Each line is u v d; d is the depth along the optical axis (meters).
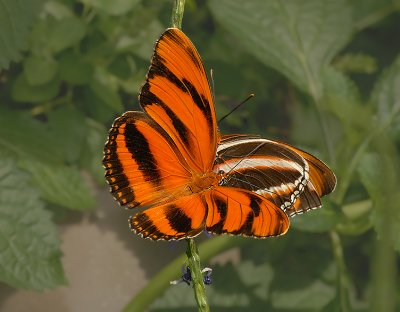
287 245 1.01
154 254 1.01
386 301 0.75
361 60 1.03
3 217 0.90
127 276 1.00
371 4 1.11
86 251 1.00
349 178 0.93
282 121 1.07
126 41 0.98
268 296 0.98
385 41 1.16
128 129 0.79
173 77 0.80
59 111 0.98
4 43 0.91
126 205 0.79
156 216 0.78
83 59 0.98
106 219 1.01
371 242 1.03
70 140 0.98
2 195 0.90
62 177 0.95
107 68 0.98
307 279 0.99
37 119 0.99
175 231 0.78
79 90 1.00
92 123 0.99
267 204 0.78
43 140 0.96
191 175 0.79
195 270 0.78
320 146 1.05
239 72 1.02
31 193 0.90
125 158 0.79
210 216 0.78
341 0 0.98
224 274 0.98
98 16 0.98
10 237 0.89
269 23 0.98
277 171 0.81
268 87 1.05
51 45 0.97
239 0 0.98
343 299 0.92
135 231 0.77
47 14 0.97
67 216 1.00
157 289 0.94
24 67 0.96
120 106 0.97
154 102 0.79
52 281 0.89
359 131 0.93
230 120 1.02
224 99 1.02
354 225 0.92
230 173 0.82
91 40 0.98
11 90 1.00
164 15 0.99
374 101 0.95
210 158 0.80
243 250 1.02
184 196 0.78
